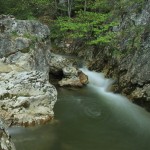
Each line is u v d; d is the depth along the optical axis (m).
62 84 14.92
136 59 14.45
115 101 13.59
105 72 16.44
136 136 10.61
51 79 15.73
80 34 19.27
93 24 18.83
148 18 15.51
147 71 13.40
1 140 6.45
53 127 10.78
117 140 10.25
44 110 10.98
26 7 20.30
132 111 12.62
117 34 17.20
